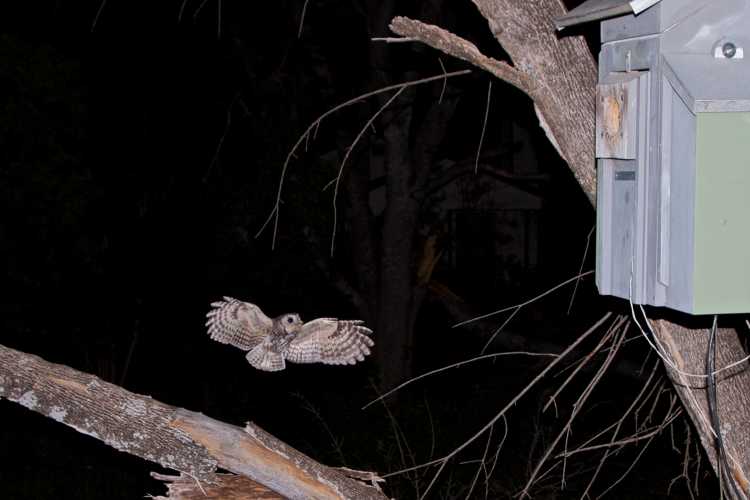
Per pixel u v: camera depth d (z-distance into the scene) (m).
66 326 14.72
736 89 3.90
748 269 4.00
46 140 12.86
